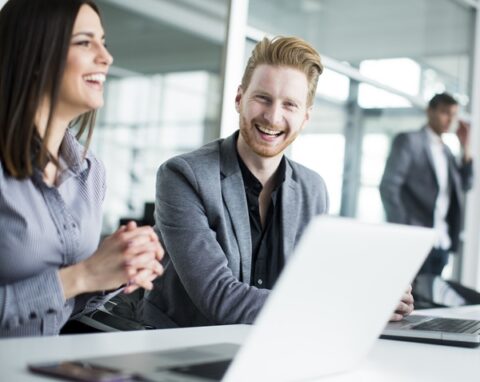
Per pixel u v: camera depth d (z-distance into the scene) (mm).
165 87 3926
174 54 3939
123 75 3791
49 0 1478
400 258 1057
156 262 1351
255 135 2035
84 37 1506
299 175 2174
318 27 4449
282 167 2117
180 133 3979
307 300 923
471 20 5977
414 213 5039
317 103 4477
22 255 1465
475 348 1469
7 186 1464
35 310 1271
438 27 5559
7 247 1455
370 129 4820
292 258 860
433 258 5168
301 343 976
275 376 968
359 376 1114
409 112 5160
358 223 931
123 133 3818
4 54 1470
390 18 5023
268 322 889
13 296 1259
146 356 1071
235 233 1991
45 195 1528
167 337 1325
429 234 1101
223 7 3971
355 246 938
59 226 1535
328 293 955
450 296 3137
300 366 1009
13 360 1027
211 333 1411
